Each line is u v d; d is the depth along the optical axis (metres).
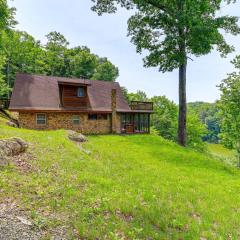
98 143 22.62
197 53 25.08
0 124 23.39
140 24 27.23
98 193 9.44
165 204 9.61
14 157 11.98
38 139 16.84
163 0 25.55
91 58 71.81
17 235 6.02
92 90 36.03
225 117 37.50
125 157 18.09
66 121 31.59
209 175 17.03
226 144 39.12
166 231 7.53
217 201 11.45
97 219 7.36
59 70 69.62
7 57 53.59
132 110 35.91
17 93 31.05
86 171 12.30
